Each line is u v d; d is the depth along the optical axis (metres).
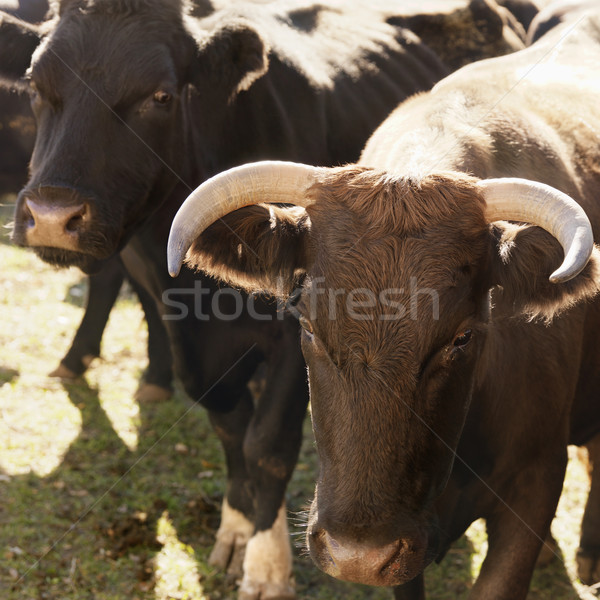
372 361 3.41
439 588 5.51
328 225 3.65
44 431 7.23
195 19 6.07
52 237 4.95
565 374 4.58
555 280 3.05
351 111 7.07
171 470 6.89
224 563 5.77
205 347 5.82
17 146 7.53
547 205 3.48
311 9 7.79
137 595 5.44
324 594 5.52
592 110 5.56
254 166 3.72
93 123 5.09
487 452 4.36
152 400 7.84
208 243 3.81
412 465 3.47
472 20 8.31
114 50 5.19
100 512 6.26
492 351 4.12
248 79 5.72
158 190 5.44
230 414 5.98
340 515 3.39
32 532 5.96
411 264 3.50
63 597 5.40
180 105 5.50
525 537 4.47
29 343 8.66
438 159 4.21
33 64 5.22
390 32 7.97
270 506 5.52
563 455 4.64
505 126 4.67
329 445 3.52
